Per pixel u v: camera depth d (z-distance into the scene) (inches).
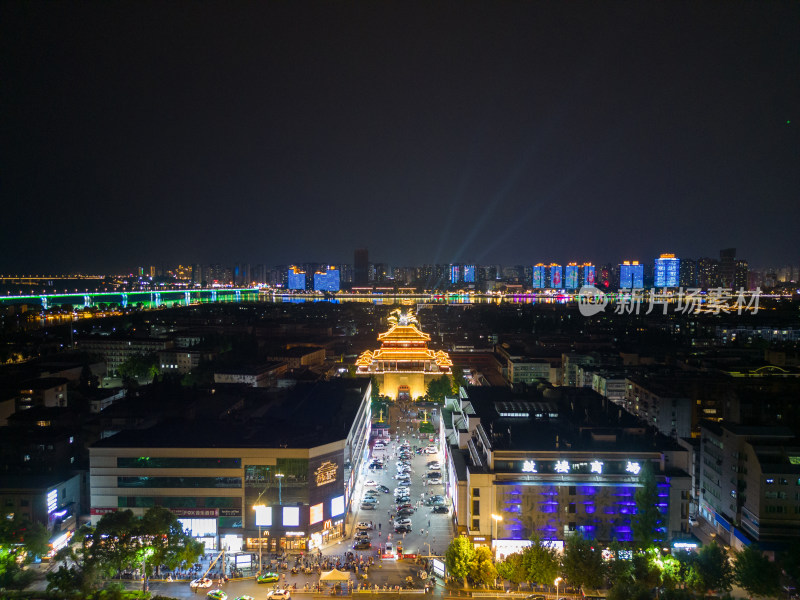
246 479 6712.6
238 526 6722.4
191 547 5925.2
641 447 6766.7
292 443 6899.6
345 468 7253.9
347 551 6653.5
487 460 6742.1
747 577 5339.6
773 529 6338.6
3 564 5551.2
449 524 7362.2
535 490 6392.7
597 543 5944.9
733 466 6929.1
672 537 6412.4
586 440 7003.0
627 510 6368.1
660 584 5433.1
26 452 7765.8
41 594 5442.9
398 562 6387.8
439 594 5753.0
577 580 5511.8
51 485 6820.9
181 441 6963.6
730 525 6865.2
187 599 5590.6
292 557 6505.9
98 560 5615.2
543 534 6397.6
